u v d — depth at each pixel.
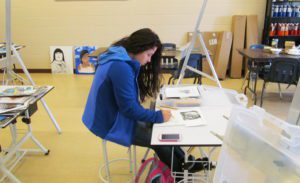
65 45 5.64
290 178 0.74
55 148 2.71
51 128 3.15
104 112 1.62
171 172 1.64
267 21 4.97
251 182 0.86
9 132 3.04
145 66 1.81
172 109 1.71
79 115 3.51
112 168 2.36
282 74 3.46
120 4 5.29
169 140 1.33
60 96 4.27
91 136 2.95
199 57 3.74
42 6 5.41
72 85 4.87
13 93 2.00
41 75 5.65
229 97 1.89
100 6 5.34
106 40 5.55
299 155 0.73
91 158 2.53
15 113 1.71
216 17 5.23
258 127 0.82
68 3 5.36
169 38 5.43
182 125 1.49
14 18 5.52
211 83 4.93
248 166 0.86
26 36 5.64
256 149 0.82
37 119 3.40
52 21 5.50
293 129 0.77
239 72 5.23
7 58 2.44
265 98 4.11
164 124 1.50
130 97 1.52
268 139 0.79
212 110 1.67
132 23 5.40
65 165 2.42
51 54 5.69
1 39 5.68
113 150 2.66
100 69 1.59
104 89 1.56
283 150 0.75
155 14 5.30
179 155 1.76
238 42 5.12
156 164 1.71
